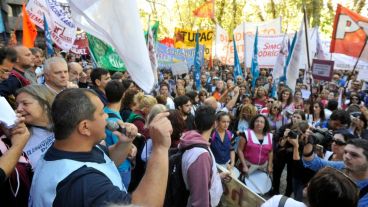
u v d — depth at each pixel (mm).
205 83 11602
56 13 7188
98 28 2414
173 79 12484
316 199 1855
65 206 1305
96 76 4102
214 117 2961
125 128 1981
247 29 13359
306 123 4367
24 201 2094
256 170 4906
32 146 2285
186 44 14078
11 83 3477
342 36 7812
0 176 1711
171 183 2646
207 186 2535
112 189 1333
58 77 3188
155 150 1528
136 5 2379
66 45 7344
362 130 4758
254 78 10180
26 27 7391
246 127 5855
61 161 1431
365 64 10188
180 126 3273
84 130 1493
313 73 6797
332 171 1921
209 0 16438
